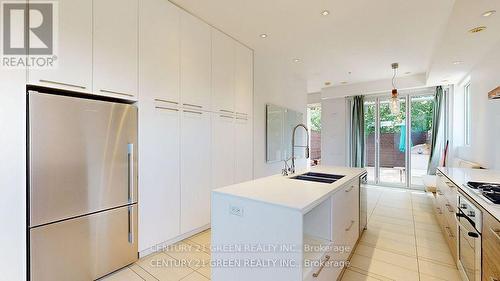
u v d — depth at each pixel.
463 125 4.80
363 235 3.02
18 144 1.60
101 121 2.01
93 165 1.96
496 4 2.07
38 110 1.67
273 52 4.01
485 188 1.85
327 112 6.82
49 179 1.72
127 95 2.20
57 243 1.77
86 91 1.92
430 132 5.62
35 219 1.66
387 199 4.86
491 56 3.11
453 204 2.28
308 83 6.19
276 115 4.59
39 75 1.69
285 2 2.54
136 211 2.27
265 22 3.00
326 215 1.79
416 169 5.82
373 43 3.62
